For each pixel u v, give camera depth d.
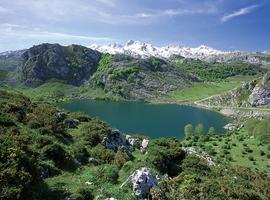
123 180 37.03
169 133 180.62
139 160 49.84
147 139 73.44
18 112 51.34
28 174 28.06
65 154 41.66
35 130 47.97
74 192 31.19
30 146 39.66
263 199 43.84
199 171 49.81
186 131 155.62
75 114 69.19
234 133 159.38
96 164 45.00
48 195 29.47
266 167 93.88
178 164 51.34
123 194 32.12
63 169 38.97
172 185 35.34
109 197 31.11
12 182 26.69
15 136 39.22
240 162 98.75
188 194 33.91
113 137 61.44
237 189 41.66
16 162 28.73
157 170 45.22
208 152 106.75
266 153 109.44
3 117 45.03
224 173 56.06
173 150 53.28
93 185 34.56
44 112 56.66
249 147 120.12
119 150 52.72
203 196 34.34
